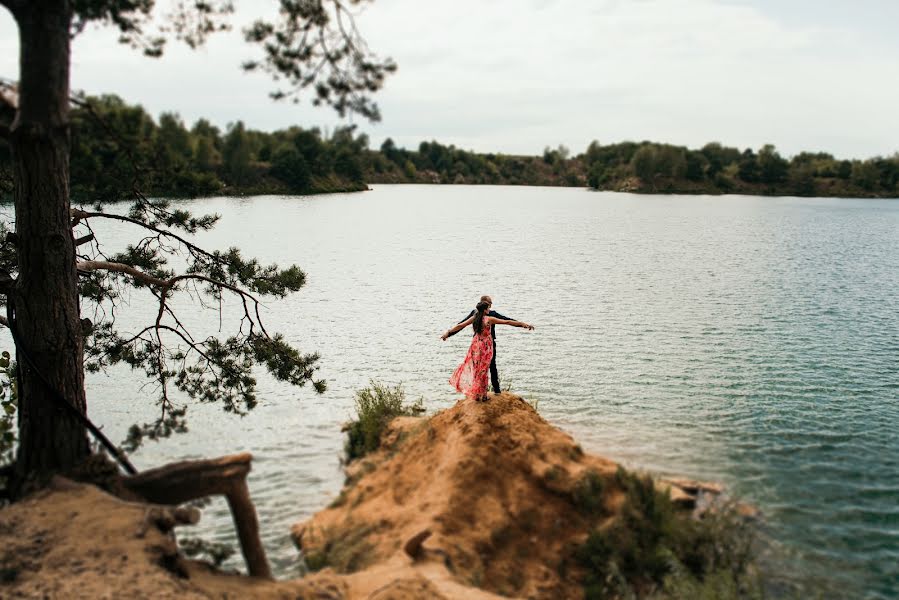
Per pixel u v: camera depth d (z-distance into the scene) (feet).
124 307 114.83
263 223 312.71
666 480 48.32
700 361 85.61
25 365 30.50
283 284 49.44
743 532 40.04
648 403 68.80
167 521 23.72
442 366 84.48
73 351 31.40
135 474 28.27
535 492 39.68
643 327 105.91
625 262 191.31
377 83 31.53
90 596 19.29
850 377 78.38
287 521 42.16
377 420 56.49
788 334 100.94
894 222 387.75
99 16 28.30
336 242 238.27
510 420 44.73
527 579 33.76
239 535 26.50
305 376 50.65
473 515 36.96
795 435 59.57
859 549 39.34
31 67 28.07
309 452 55.47
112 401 69.77
